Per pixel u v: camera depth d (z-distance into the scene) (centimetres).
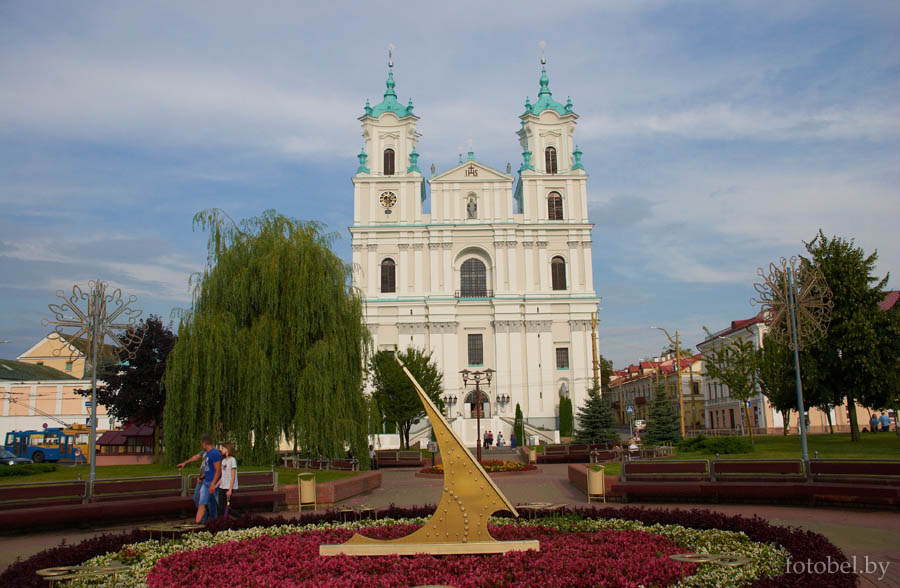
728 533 1267
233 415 2664
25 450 5603
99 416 6856
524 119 7700
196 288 2934
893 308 3956
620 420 12312
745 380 4984
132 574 1091
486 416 7162
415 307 7256
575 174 7538
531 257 7412
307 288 2927
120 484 1761
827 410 4400
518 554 1095
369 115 7606
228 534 1408
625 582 941
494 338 7250
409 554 1130
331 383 2809
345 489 2264
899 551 1239
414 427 6738
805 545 1109
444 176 7569
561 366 7194
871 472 1731
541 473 3497
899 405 4003
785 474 1864
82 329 2312
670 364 9750
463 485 1156
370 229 7412
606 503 2044
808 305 2684
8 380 6988
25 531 1631
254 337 2748
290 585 962
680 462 2011
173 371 2631
